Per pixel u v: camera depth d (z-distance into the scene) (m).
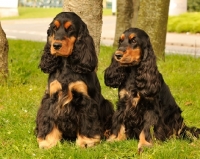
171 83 9.68
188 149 5.55
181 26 28.48
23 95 8.22
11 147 5.80
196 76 10.22
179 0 36.06
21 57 12.59
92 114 5.70
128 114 5.75
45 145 5.77
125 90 5.81
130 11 15.64
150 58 5.70
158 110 5.74
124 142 5.80
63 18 5.57
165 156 5.28
